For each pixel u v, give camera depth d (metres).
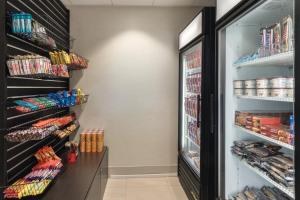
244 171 2.40
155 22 4.07
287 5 1.73
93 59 4.00
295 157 1.28
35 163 2.58
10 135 1.92
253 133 2.01
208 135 2.67
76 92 3.33
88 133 3.66
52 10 3.21
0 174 1.90
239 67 2.36
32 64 2.00
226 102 2.38
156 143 4.14
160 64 4.09
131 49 4.05
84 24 3.98
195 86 3.17
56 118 3.04
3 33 1.91
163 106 4.12
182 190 3.58
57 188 2.27
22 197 1.99
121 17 4.03
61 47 3.58
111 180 3.97
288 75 2.23
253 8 1.75
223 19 2.18
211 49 2.63
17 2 2.19
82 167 2.89
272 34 1.79
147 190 3.58
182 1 3.82
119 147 4.09
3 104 1.90
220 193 2.40
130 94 4.07
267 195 2.15
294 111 1.28
